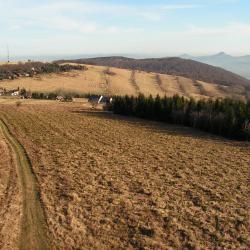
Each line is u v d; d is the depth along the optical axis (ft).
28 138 177.17
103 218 82.38
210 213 85.97
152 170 122.42
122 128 219.41
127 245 70.74
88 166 125.70
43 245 70.54
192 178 113.91
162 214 84.58
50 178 111.45
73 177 112.27
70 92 618.03
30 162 130.21
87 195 96.68
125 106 299.99
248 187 105.60
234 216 84.23
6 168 121.80
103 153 146.61
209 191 101.30
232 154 151.84
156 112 272.10
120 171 120.16
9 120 238.07
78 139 176.35
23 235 74.08
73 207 88.43
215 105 248.73
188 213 85.71
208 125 220.43
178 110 257.55
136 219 82.02
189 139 188.65
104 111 326.03
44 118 251.39
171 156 144.05
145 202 92.32
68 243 71.26
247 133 195.21
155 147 161.99
